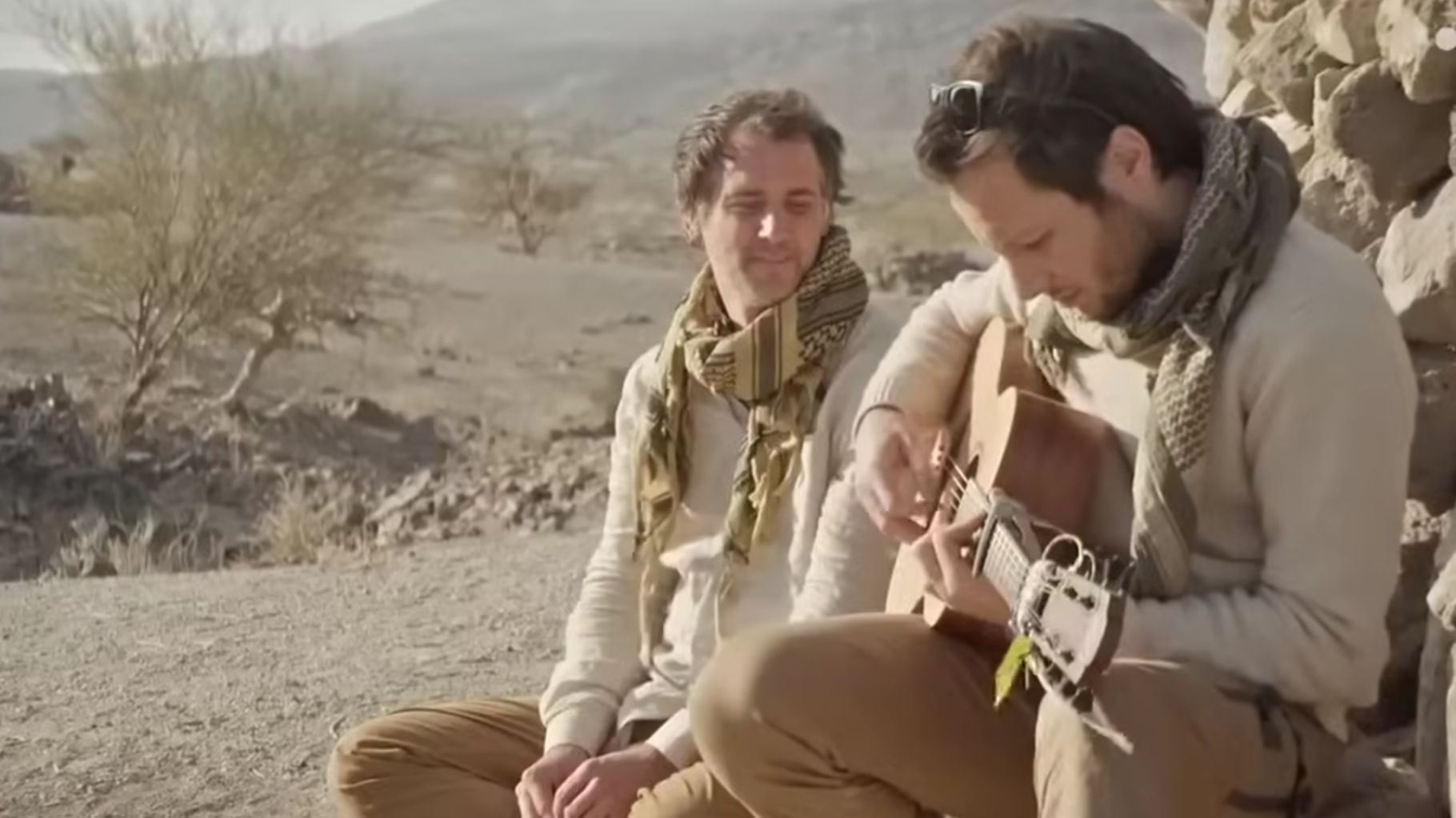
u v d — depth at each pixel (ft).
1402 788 10.85
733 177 12.25
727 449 12.66
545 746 12.94
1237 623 9.66
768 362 12.23
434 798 12.89
